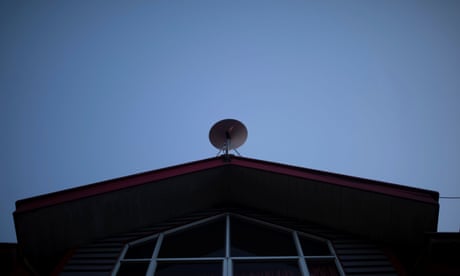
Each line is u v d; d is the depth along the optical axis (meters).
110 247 7.27
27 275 6.07
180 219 8.29
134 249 7.40
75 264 6.77
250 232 7.99
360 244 7.34
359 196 7.39
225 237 7.77
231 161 8.61
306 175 7.86
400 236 7.26
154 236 7.71
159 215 8.17
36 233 6.96
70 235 7.25
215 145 9.02
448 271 5.61
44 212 6.87
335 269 6.72
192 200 8.50
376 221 7.39
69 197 7.11
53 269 6.73
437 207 6.84
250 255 7.17
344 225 7.71
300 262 6.79
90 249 7.22
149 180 7.71
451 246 5.61
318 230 7.78
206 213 8.52
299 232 7.77
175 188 8.07
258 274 6.59
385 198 7.16
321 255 7.21
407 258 7.03
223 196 8.91
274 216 8.37
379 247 7.25
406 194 7.09
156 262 6.85
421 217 7.01
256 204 8.67
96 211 7.36
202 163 8.55
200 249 7.42
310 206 7.98
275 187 8.21
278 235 7.83
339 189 7.51
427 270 5.75
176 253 7.25
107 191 7.30
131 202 7.67
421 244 7.11
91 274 6.48
